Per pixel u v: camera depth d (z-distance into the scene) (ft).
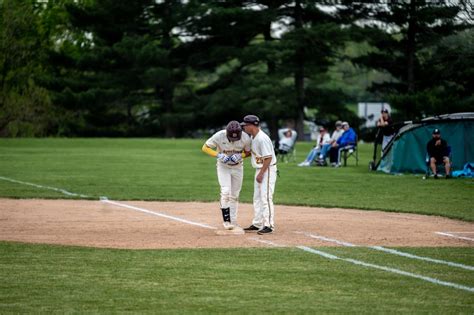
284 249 93.76
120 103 513.04
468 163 203.41
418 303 67.72
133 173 213.05
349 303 67.51
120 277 77.10
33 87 517.55
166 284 74.18
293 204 143.64
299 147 369.50
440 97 367.04
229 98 484.33
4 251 91.30
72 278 76.43
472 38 339.77
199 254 90.02
